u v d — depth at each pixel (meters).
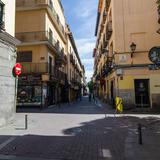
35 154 6.61
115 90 20.64
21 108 24.02
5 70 11.62
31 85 24.75
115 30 20.64
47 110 21.50
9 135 9.26
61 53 33.72
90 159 6.13
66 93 40.38
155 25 20.25
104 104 29.61
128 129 10.51
